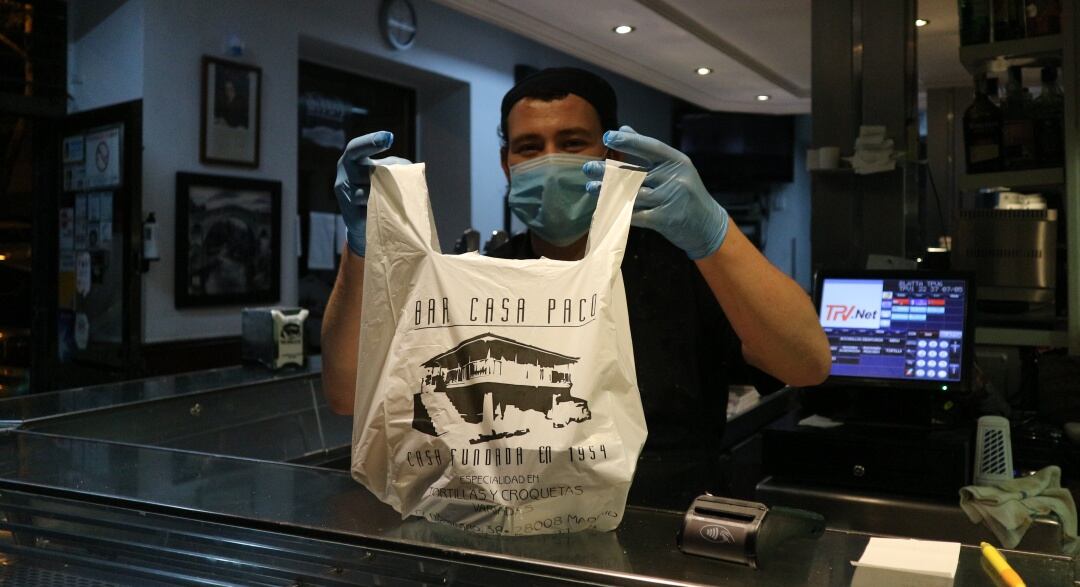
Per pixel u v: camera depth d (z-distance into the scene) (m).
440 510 0.74
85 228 4.41
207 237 4.55
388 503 0.77
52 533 0.98
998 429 1.54
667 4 3.80
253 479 1.02
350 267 1.00
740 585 0.66
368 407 0.78
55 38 4.47
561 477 0.70
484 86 6.38
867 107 2.47
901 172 2.41
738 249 1.01
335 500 0.92
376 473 0.77
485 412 0.71
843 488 1.61
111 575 0.88
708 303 1.35
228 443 1.68
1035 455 1.85
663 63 4.87
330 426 1.92
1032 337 2.00
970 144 2.17
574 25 4.13
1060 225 2.21
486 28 6.36
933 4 3.06
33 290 4.63
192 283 4.49
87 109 4.50
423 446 0.73
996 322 2.15
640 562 0.71
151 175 4.31
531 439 0.70
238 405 1.98
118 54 4.34
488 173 6.45
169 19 4.35
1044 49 1.98
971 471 1.59
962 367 1.66
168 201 4.39
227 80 4.60
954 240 2.20
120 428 1.69
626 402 0.73
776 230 9.02
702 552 0.71
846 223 2.49
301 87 5.55
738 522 0.71
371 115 6.11
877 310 1.76
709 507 0.74
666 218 0.91
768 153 8.51
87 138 4.35
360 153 0.90
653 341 1.33
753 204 8.73
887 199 2.43
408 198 0.77
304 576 0.81
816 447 1.64
